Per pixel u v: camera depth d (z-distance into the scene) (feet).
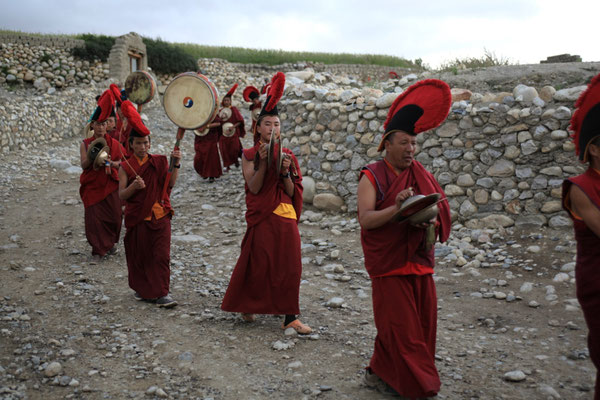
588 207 8.88
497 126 23.62
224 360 12.85
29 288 18.17
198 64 80.12
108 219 21.98
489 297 17.46
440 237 11.03
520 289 17.79
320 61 98.94
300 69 88.84
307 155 29.99
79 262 21.53
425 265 10.48
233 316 15.93
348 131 28.19
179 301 17.29
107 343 13.76
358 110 27.84
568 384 11.50
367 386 11.48
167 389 11.39
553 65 37.83
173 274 20.20
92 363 12.59
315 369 12.39
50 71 67.31
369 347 13.71
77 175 38.83
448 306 16.94
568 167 22.16
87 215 21.90
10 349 13.21
